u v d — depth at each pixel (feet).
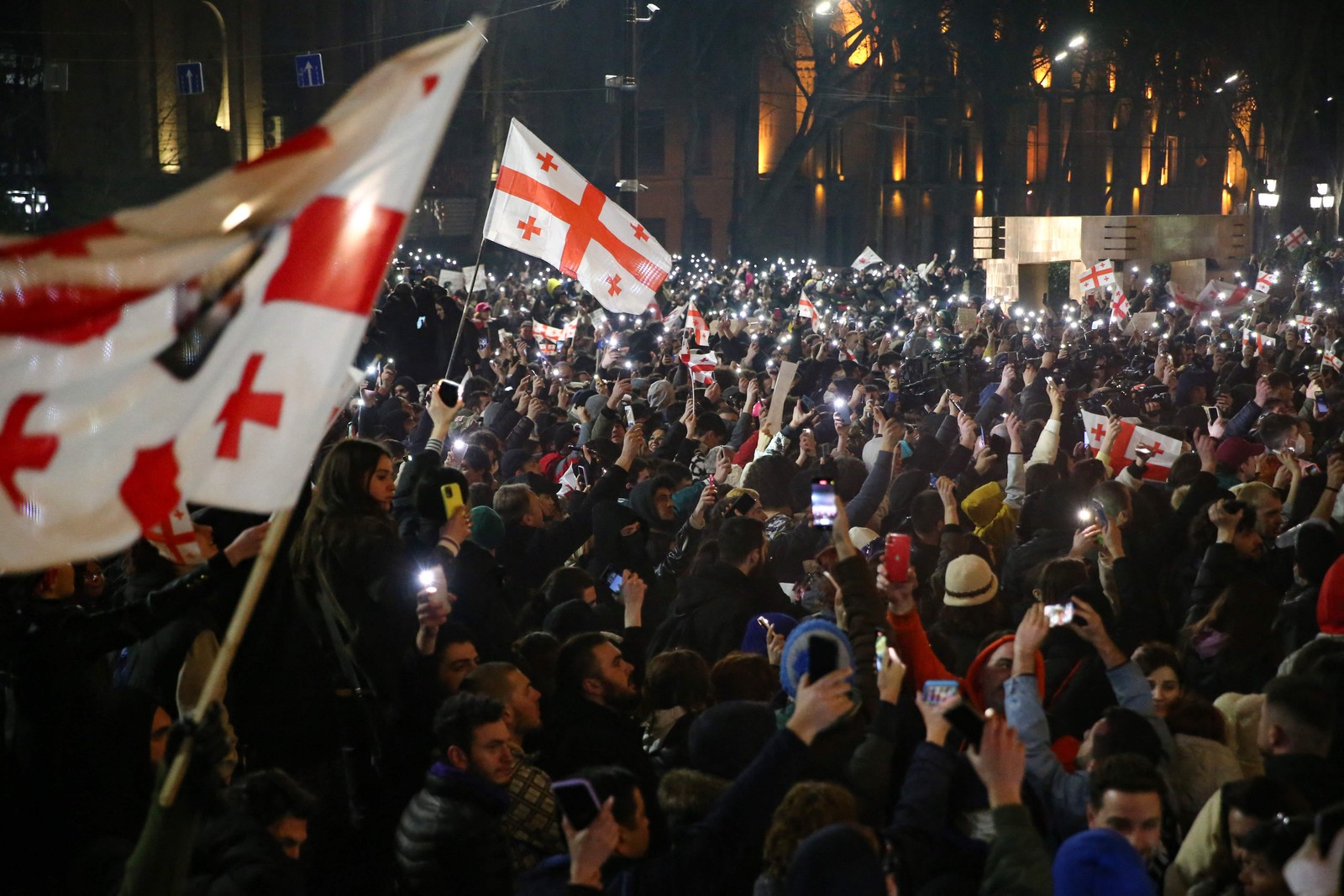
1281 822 11.86
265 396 11.60
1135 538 25.54
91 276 11.15
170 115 147.95
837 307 112.68
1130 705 15.92
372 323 53.36
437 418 21.74
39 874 16.40
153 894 11.16
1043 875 12.14
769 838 12.39
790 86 210.59
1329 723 14.82
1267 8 207.00
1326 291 122.62
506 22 159.02
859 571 16.49
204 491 11.45
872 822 14.01
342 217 11.78
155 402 11.36
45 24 141.59
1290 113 212.23
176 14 148.97
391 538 18.25
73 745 16.35
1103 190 261.85
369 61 159.84
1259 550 23.49
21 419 11.07
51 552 11.07
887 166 225.15
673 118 192.75
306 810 13.87
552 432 39.29
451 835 14.57
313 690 20.24
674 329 77.41
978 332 74.69
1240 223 142.41
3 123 137.69
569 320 80.43
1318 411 44.50
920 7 186.80
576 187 34.27
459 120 169.17
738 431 40.14
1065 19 198.29
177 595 16.69
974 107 233.96
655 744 17.57
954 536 22.85
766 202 192.95
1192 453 31.58
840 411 43.09
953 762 13.78
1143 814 12.98
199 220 11.37
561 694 17.52
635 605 21.88
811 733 13.19
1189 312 96.58
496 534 23.59
